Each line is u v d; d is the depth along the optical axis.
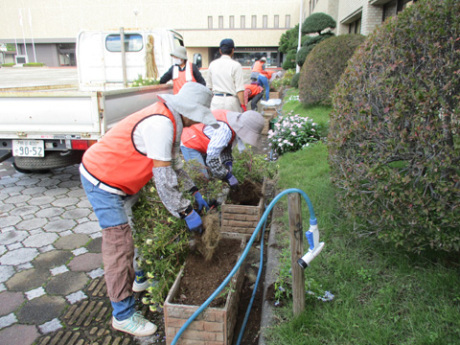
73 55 44.16
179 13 39.91
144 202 2.56
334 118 2.70
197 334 2.12
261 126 3.11
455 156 1.97
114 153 2.16
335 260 2.71
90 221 4.05
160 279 2.40
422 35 2.07
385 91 2.18
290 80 17.12
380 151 2.28
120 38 7.44
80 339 2.39
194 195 2.66
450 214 2.05
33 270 3.14
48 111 4.34
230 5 39.34
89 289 2.88
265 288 2.63
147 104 5.63
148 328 2.38
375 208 2.38
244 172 4.01
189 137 3.51
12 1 41.97
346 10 14.06
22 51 44.34
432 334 1.99
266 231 3.59
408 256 2.60
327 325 2.17
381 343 1.99
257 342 2.35
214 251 2.58
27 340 2.38
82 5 41.00
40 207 4.41
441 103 1.98
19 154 4.55
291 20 39.22
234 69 5.12
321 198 3.61
